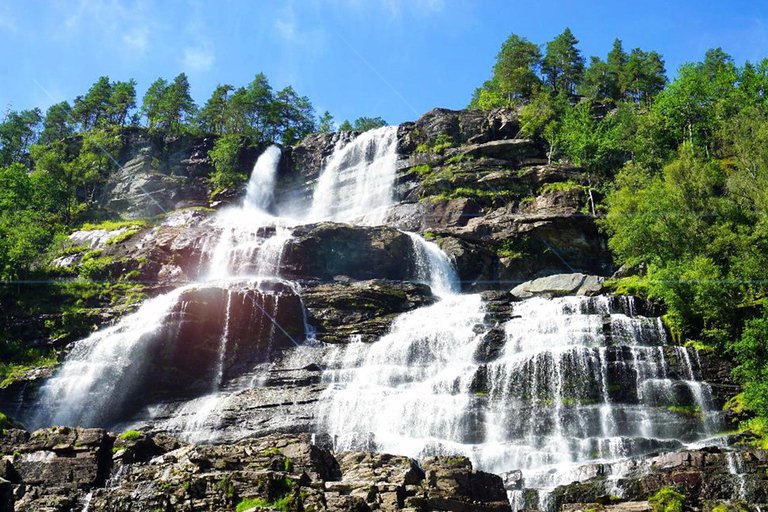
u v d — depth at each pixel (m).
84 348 50.56
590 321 46.88
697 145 79.69
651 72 117.56
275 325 51.19
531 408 39.81
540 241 66.88
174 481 24.19
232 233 67.00
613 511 28.23
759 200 54.53
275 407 42.56
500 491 29.14
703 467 30.38
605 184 71.88
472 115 88.25
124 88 113.94
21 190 83.81
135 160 93.25
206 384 48.06
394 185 82.19
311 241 63.50
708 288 46.00
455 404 40.34
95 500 24.42
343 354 48.72
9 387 46.38
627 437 37.03
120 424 45.53
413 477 27.52
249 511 22.19
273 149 94.94
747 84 83.75
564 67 122.38
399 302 55.97
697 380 42.12
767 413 37.53
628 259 57.94
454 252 66.00
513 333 46.97
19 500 27.95
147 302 55.56
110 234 74.06
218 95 109.00
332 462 28.39
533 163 79.31
